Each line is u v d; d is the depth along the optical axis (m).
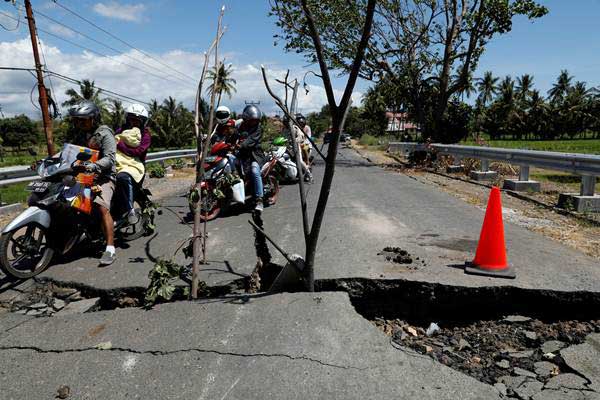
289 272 3.76
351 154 25.41
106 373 2.64
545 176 11.72
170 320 3.23
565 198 7.13
